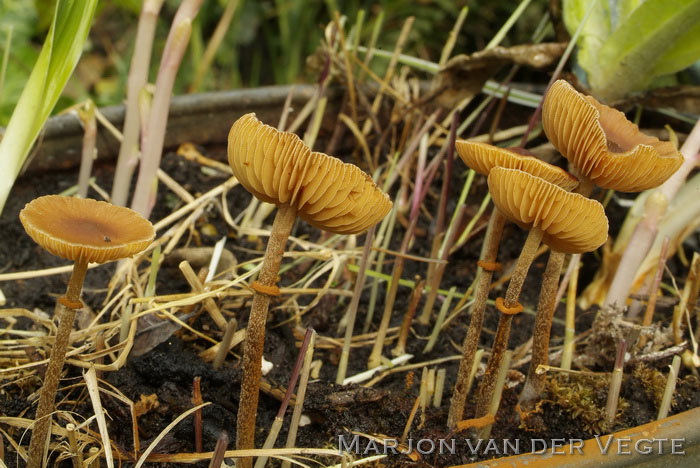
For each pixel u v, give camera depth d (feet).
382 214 0.63
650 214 0.80
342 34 0.92
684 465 0.69
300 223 0.90
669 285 0.88
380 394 0.74
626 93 0.86
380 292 0.85
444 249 0.79
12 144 0.74
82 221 0.63
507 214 0.65
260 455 0.67
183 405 0.72
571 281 0.79
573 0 0.84
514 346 0.81
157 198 0.90
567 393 0.74
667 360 0.79
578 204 0.62
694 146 0.80
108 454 0.67
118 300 0.81
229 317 0.79
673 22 0.79
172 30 0.79
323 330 0.82
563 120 0.65
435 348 0.81
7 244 0.87
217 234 0.88
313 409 0.73
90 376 0.69
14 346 0.76
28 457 0.67
